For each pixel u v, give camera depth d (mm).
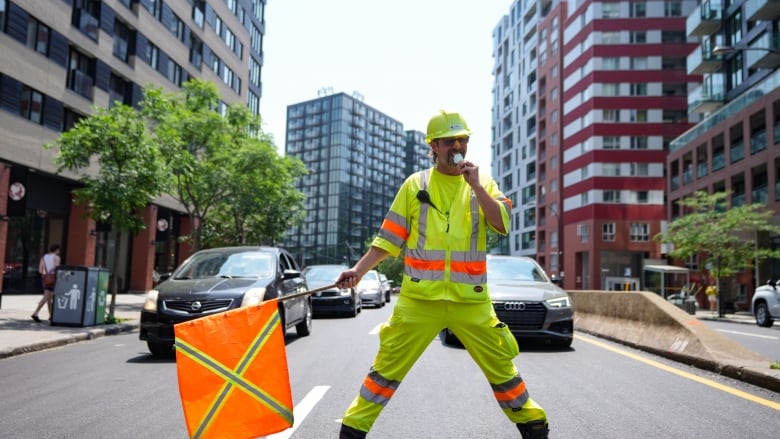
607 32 53625
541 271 10555
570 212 57406
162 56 33062
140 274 30938
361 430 3113
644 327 9602
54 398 5500
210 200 23016
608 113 53125
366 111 130250
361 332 11797
